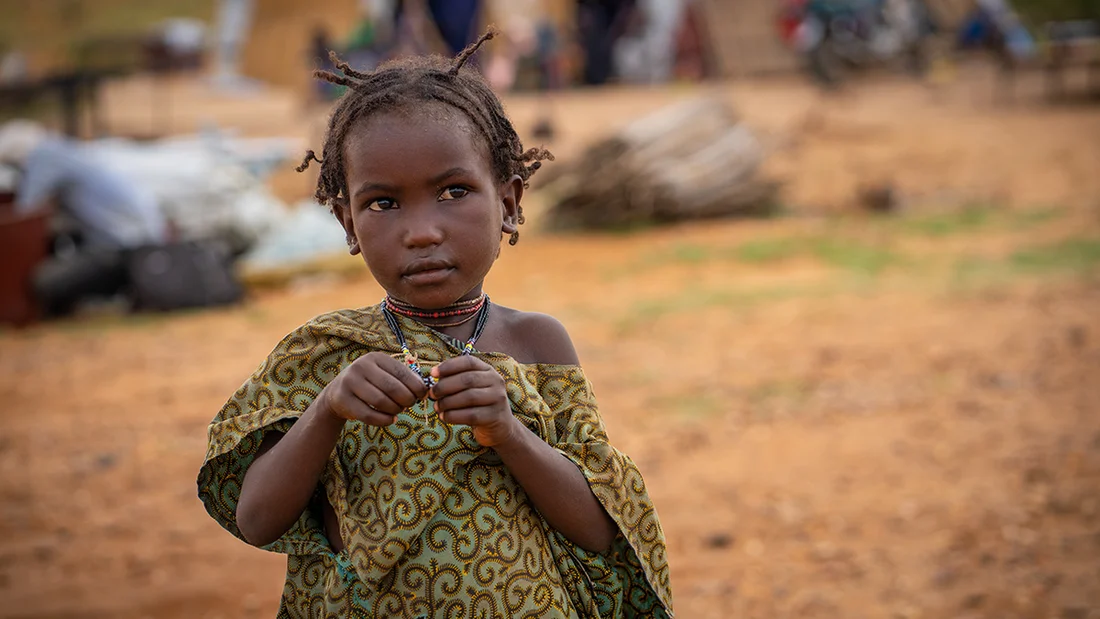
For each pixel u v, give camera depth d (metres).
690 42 26.78
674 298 10.97
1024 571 5.11
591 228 14.73
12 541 5.88
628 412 7.64
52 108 23.89
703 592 5.02
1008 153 17.83
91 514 6.26
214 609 5.04
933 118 20.78
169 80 27.86
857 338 9.20
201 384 8.90
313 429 1.90
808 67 25.52
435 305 1.98
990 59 26.11
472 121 1.99
